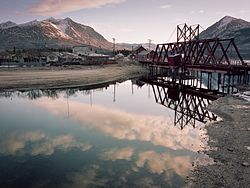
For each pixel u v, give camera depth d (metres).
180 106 38.84
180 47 62.56
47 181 13.68
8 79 58.66
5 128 24.59
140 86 67.06
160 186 13.17
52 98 45.00
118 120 28.77
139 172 14.80
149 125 26.55
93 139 21.23
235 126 24.08
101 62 105.25
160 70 86.75
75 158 16.91
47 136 22.00
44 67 81.56
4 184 13.32
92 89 58.09
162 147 19.20
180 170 15.05
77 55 128.25
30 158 16.81
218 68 46.59
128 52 186.12
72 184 13.38
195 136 22.02
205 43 51.84
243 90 43.16
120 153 17.88
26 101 41.28
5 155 17.33
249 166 15.39
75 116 30.50
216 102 36.75
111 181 13.72
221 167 15.39
